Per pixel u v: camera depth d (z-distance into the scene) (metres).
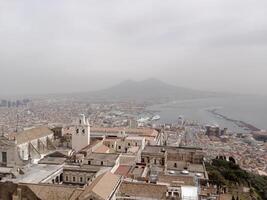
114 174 109.00
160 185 97.75
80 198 85.81
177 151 153.50
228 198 111.25
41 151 163.12
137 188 96.62
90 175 119.06
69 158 142.12
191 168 134.38
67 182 121.12
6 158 142.62
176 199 92.69
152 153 145.12
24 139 153.62
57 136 189.00
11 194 96.00
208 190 111.25
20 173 116.75
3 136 152.75
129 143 171.12
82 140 165.88
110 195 88.56
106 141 174.00
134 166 132.62
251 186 156.75
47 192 94.56
